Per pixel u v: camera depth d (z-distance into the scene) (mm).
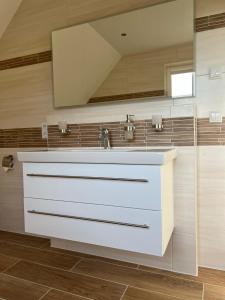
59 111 2055
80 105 1942
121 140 1777
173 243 1601
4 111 2330
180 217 1581
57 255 1858
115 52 1812
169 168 1461
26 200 1632
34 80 2162
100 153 1357
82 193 1448
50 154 1497
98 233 1419
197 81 1600
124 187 1336
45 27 2080
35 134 2188
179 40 1621
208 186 1604
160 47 1675
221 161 1566
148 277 1538
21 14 2176
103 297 1345
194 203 1541
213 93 1565
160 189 1256
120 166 1340
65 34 1986
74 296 1358
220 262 1595
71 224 1494
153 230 1280
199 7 1570
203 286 1431
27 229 1642
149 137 1675
